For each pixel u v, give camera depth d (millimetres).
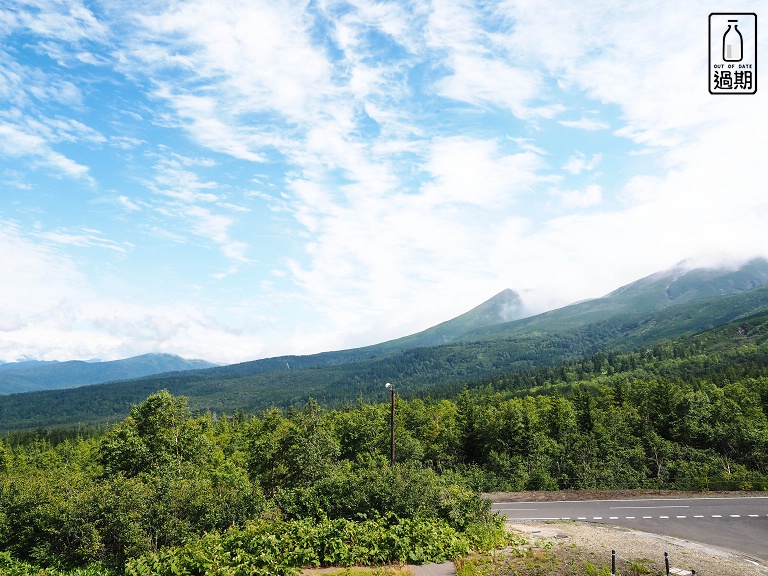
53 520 23906
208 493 25469
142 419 49969
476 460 71438
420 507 24406
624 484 45625
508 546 23328
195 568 18500
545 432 69875
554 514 33781
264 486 47781
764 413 67500
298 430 49281
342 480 25422
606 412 72625
